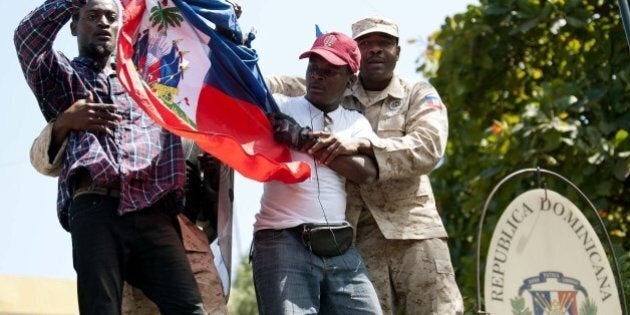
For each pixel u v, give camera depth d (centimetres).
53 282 1009
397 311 652
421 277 637
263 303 578
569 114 1016
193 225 612
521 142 991
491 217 989
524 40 1081
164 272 549
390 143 616
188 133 552
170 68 587
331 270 583
